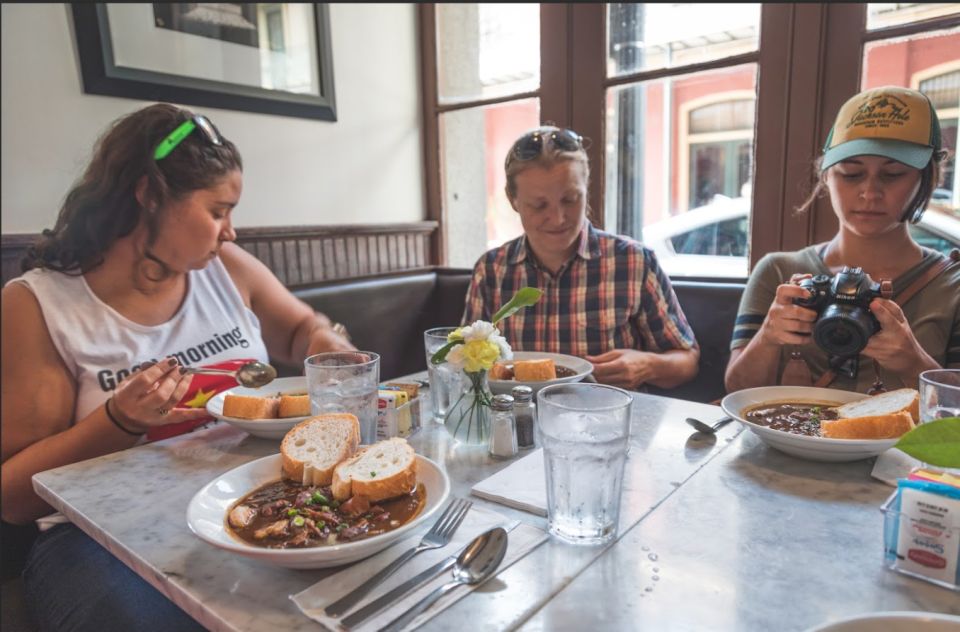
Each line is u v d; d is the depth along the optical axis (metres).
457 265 2.77
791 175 1.77
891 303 0.96
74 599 0.84
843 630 0.40
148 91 1.83
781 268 1.38
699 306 1.81
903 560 0.54
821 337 0.97
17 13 1.58
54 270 1.16
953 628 0.40
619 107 2.13
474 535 0.62
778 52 1.75
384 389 1.04
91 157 1.19
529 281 1.62
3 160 1.59
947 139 1.55
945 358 1.19
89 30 1.70
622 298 1.55
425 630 0.47
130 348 1.18
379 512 0.64
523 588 0.53
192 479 0.80
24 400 1.07
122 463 0.85
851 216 1.20
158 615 0.80
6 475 0.93
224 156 1.16
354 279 2.30
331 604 0.51
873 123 1.14
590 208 2.18
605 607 0.50
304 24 2.23
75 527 1.00
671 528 0.63
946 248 1.58
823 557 0.57
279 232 2.13
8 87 1.58
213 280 1.37
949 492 0.52
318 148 2.32
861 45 1.62
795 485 0.73
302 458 0.72
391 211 2.63
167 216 1.12
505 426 0.85
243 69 2.06
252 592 0.54
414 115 2.68
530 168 1.42
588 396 0.70
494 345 0.86
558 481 0.62
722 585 0.53
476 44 2.48
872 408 0.85
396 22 2.56
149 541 0.63
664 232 2.12
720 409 1.03
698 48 1.91
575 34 2.16
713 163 1.96
